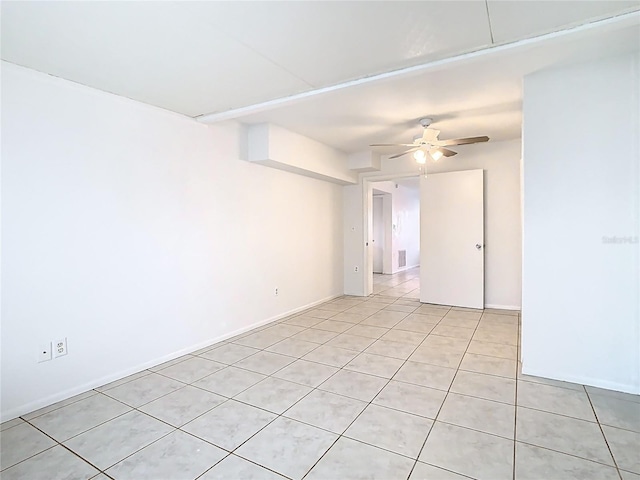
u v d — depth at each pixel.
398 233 9.61
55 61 2.30
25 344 2.36
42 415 2.30
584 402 2.36
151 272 3.13
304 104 3.38
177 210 3.35
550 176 2.68
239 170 4.02
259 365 3.10
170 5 1.75
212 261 3.71
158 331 3.18
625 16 1.91
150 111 3.12
